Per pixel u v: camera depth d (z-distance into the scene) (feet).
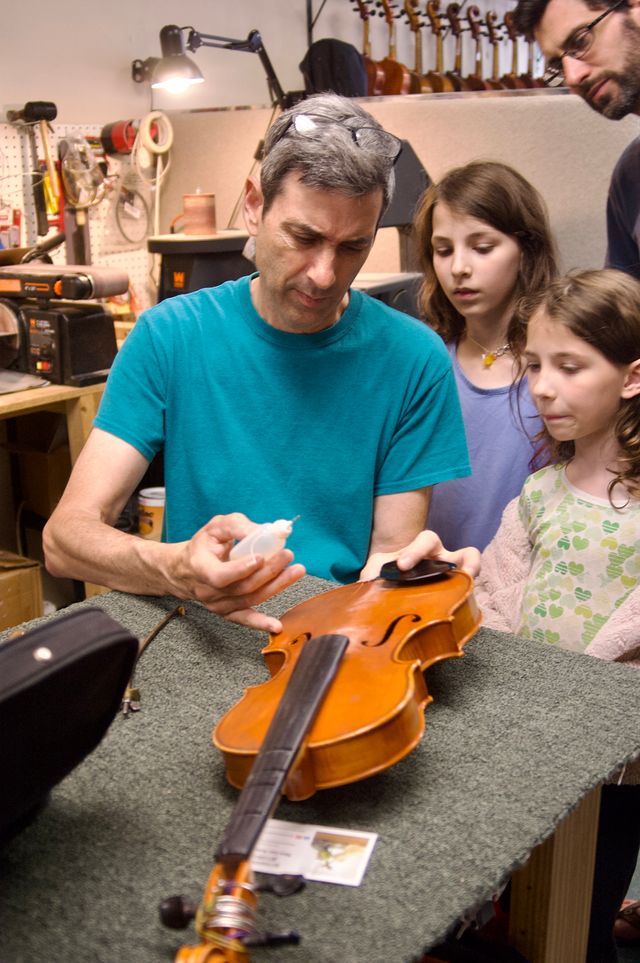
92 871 2.46
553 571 4.93
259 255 4.48
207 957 2.01
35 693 2.26
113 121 11.06
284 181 4.16
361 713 2.62
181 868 2.46
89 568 4.23
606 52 8.06
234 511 4.91
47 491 9.45
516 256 6.31
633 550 4.75
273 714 2.73
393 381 4.88
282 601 4.02
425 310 6.95
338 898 2.32
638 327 4.80
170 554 3.78
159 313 4.91
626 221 8.23
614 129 8.18
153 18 11.37
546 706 3.16
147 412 4.85
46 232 10.06
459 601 3.32
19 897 2.37
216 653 3.59
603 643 4.50
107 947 2.20
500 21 14.92
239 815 2.27
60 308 8.26
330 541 4.92
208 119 10.58
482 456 6.25
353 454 4.89
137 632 3.75
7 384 8.09
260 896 2.33
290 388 4.82
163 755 2.96
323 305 4.42
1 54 9.80
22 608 8.14
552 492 5.12
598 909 4.62
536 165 8.55
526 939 3.32
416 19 13.37
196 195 9.32
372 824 2.59
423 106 8.92
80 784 2.82
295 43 13.56
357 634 3.18
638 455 4.81
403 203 8.35
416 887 2.35
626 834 4.53
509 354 6.39
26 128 9.84
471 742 2.95
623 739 2.96
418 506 5.03
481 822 2.59
